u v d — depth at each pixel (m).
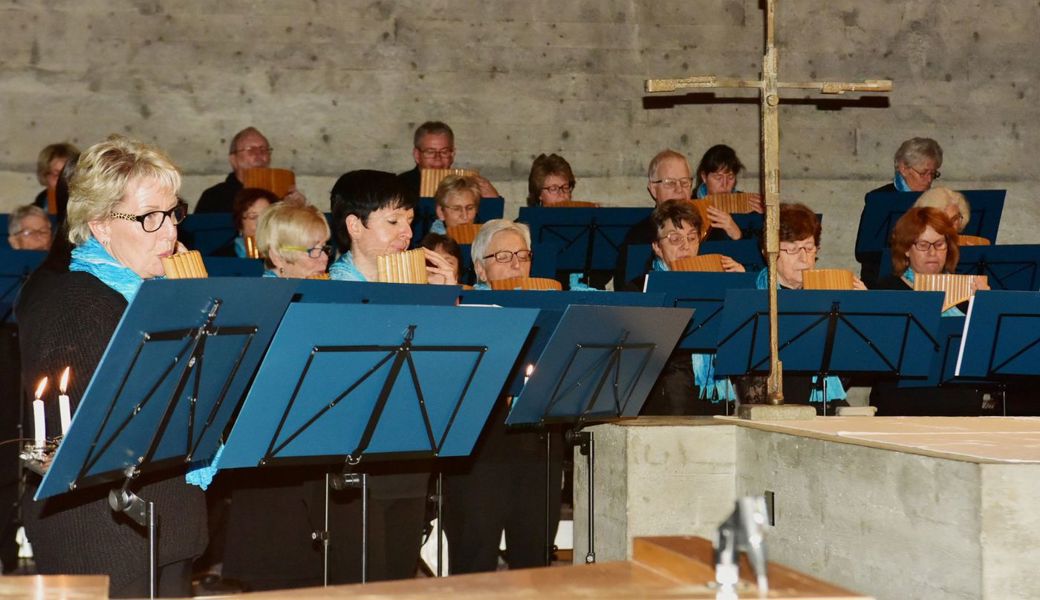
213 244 6.66
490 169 8.95
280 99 8.69
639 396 3.93
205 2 8.61
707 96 9.16
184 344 2.42
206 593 4.42
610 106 9.09
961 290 5.20
